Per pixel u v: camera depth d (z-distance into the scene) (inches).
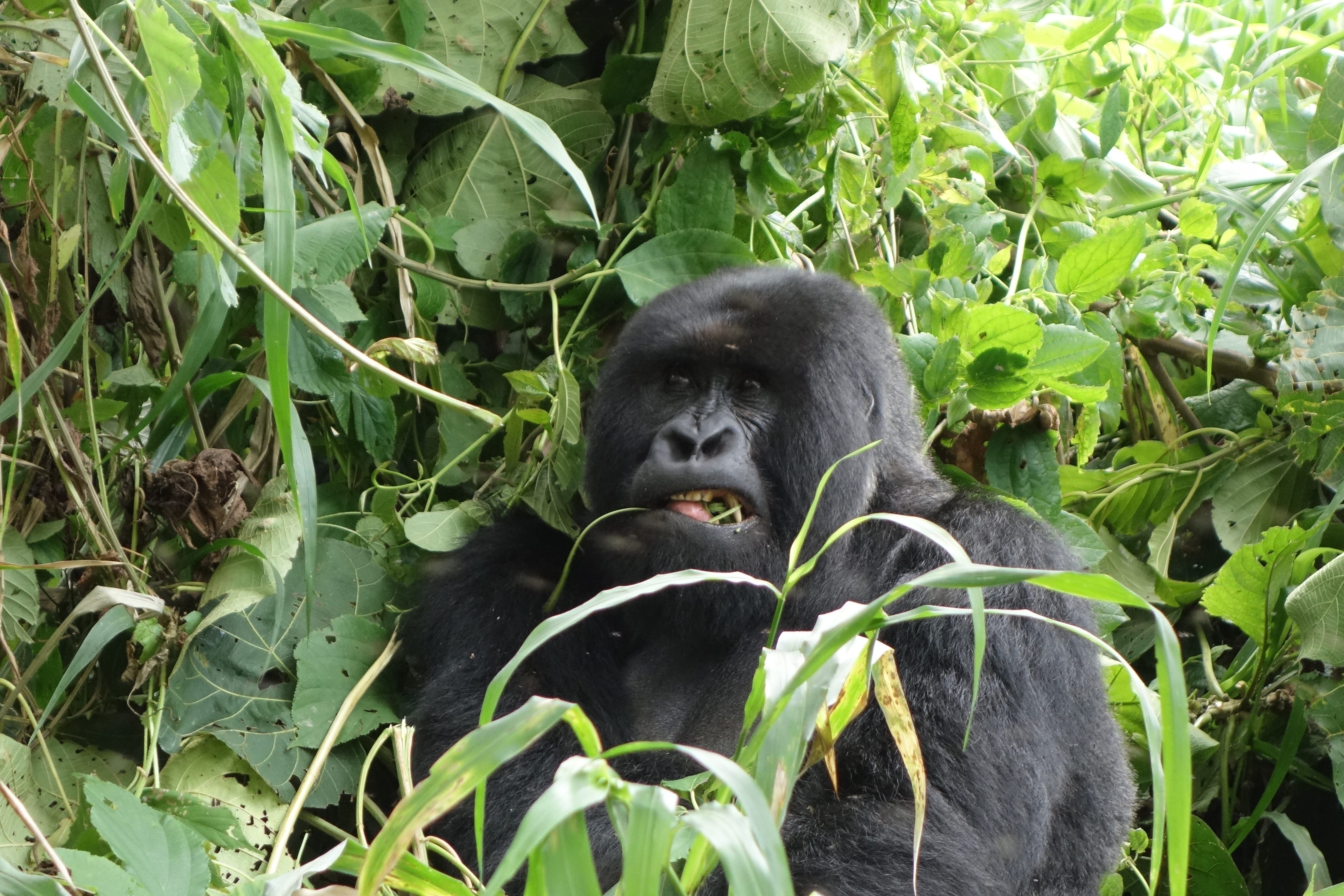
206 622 154.6
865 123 220.7
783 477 153.4
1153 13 246.5
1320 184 214.2
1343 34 221.1
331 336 124.0
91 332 172.4
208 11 126.9
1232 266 227.9
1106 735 161.0
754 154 200.1
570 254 208.7
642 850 68.1
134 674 151.0
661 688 162.4
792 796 132.0
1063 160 237.0
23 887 84.8
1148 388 237.9
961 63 249.9
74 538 165.2
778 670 81.4
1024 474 198.8
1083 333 184.5
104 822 105.3
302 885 120.6
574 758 71.0
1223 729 203.8
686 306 159.3
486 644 156.0
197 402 161.5
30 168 151.3
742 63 193.8
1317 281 221.3
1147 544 231.3
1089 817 157.5
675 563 149.8
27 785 142.9
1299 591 182.7
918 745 94.5
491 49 207.5
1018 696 144.4
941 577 79.6
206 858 107.9
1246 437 223.8
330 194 192.9
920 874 126.0
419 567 172.7
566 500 176.6
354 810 166.2
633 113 209.5
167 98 111.6
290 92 121.0
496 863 139.5
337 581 170.4
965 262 199.0
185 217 161.5
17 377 126.2
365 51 119.5
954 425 193.2
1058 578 77.7
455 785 70.1
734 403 155.3
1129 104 250.4
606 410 163.2
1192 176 257.6
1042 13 251.0
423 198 209.0
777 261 199.6
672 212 198.2
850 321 161.9
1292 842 186.7
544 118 212.2
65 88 149.5
